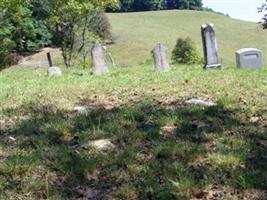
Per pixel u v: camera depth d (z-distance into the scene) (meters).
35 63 39.62
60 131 5.46
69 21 22.66
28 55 42.84
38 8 31.58
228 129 5.47
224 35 59.88
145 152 4.80
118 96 8.00
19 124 5.90
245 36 59.34
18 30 38.22
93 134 5.34
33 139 5.25
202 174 4.22
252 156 4.64
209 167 4.38
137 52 46.91
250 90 8.05
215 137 5.16
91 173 4.38
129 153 4.71
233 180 4.08
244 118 5.96
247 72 11.41
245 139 5.07
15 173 4.37
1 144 5.15
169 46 51.72
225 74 10.93
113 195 3.99
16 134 5.50
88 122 5.83
